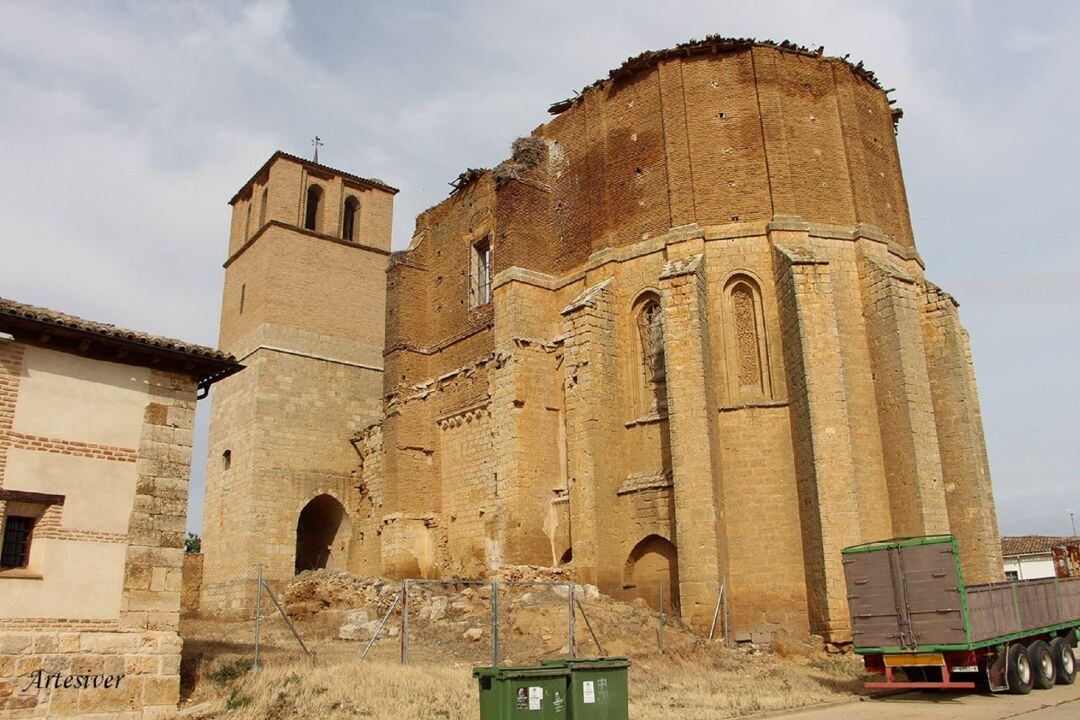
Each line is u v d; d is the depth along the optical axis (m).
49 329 16.23
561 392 32.66
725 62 31.56
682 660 21.88
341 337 47.91
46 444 16.19
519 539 30.27
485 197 38.12
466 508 35.31
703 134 30.94
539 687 12.87
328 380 46.69
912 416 27.12
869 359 28.59
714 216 30.11
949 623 17.25
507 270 33.16
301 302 46.94
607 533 28.53
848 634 24.62
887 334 28.19
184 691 17.56
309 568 47.28
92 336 16.69
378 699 16.31
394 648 22.86
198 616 39.28
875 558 18.38
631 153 32.38
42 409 16.27
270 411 44.25
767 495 27.38
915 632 17.61
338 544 45.44
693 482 26.39
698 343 27.36
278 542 42.62
